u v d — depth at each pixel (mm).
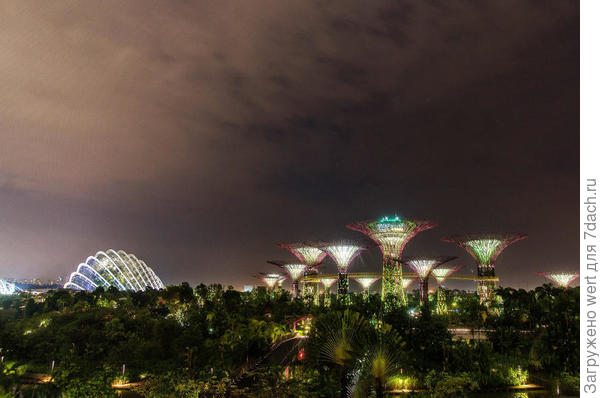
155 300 107375
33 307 96438
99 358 50125
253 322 59188
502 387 42125
